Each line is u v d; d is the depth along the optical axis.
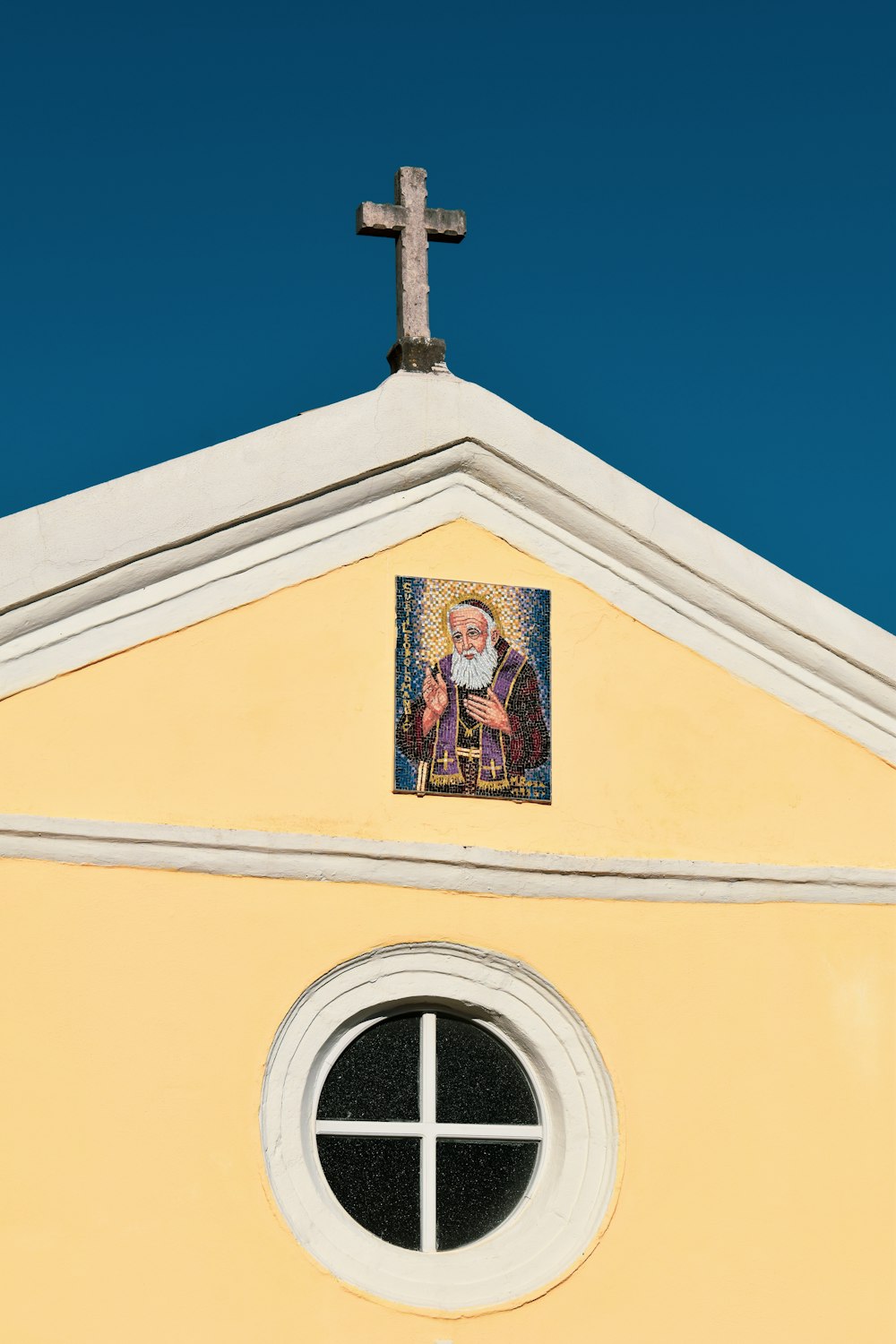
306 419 8.39
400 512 8.48
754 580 8.84
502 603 8.51
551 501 8.66
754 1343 7.86
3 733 7.69
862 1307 8.02
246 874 7.81
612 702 8.55
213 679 8.01
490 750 8.29
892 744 8.90
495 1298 7.65
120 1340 7.14
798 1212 8.09
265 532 8.23
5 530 7.85
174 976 7.61
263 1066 7.62
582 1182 7.95
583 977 8.15
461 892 8.09
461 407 8.62
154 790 7.80
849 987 8.48
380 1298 7.51
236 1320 7.30
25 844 7.58
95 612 7.93
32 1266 7.14
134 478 8.08
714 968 8.33
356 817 8.02
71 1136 7.31
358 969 7.89
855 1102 8.31
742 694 8.76
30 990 7.43
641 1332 7.75
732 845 8.52
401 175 9.11
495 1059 8.20
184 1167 7.41
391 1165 7.96
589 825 8.34
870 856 8.71
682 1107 8.11
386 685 8.23
